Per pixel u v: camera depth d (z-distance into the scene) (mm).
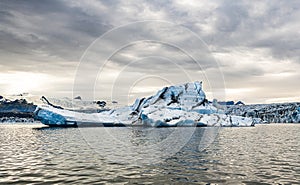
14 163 17141
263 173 14062
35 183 11984
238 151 23250
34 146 27703
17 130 66750
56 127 75625
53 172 14227
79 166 15805
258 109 189000
